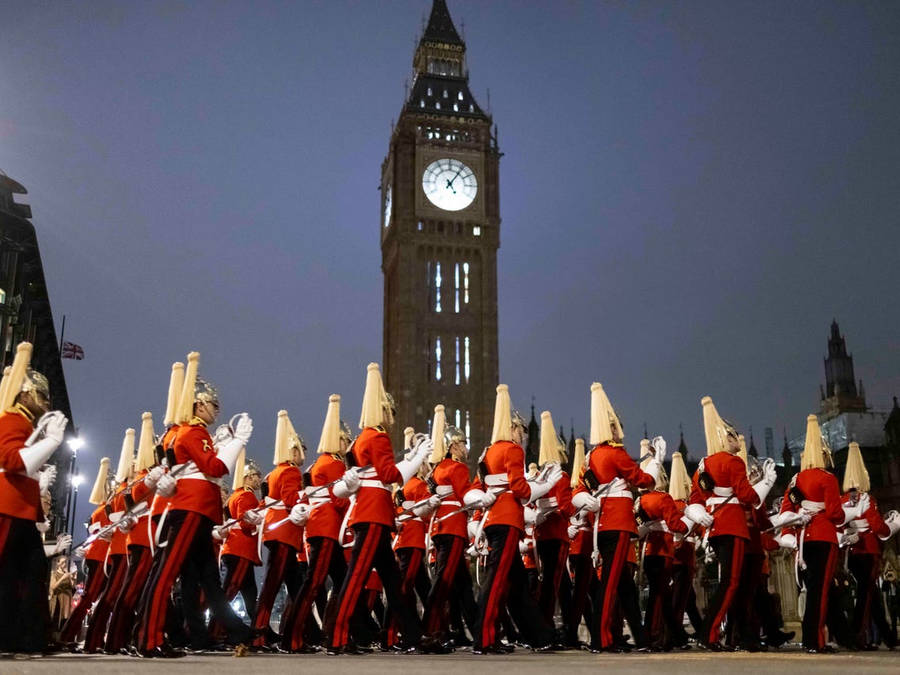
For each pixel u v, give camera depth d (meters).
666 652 15.14
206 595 13.32
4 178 60.44
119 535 17.23
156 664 9.03
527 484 14.80
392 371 138.50
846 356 127.81
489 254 139.75
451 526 17.05
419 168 140.75
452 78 151.88
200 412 13.51
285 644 16.22
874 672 7.36
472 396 133.88
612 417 16.00
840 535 18.30
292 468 18.44
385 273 151.00
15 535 10.99
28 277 65.81
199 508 13.00
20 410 11.30
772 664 8.96
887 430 84.75
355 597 14.39
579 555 17.83
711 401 16.20
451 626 19.55
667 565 17.80
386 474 14.45
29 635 11.12
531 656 12.92
